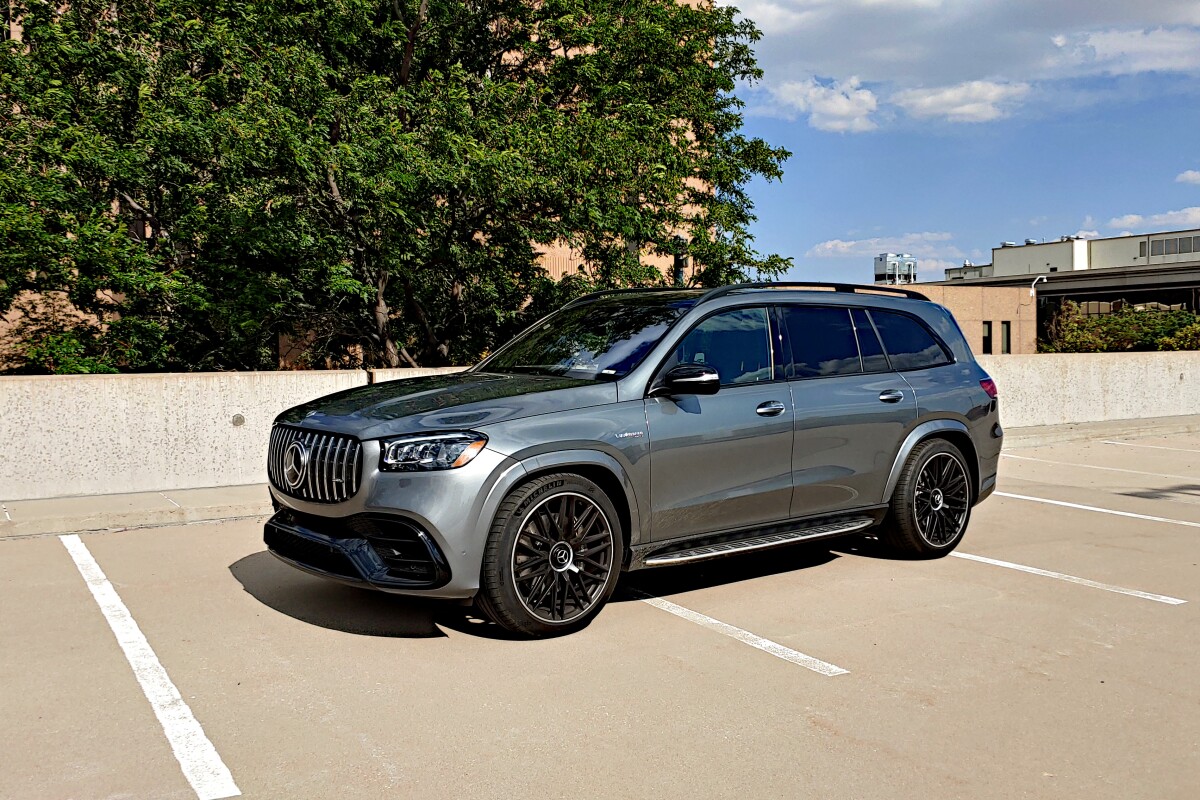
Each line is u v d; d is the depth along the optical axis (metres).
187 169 12.74
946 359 7.02
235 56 13.23
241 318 13.31
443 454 4.63
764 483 5.77
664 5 17.12
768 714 3.95
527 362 6.00
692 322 5.71
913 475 6.57
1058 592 5.95
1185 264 59.81
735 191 18.59
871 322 6.68
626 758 3.51
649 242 15.43
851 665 4.57
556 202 13.19
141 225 14.72
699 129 17.80
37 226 11.44
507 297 15.90
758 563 6.71
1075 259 82.06
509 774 3.36
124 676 4.31
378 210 12.62
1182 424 16.11
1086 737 3.76
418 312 15.92
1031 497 9.72
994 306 53.41
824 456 6.07
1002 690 4.26
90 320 13.09
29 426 8.41
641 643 4.86
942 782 3.36
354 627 5.06
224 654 4.62
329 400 5.45
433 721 3.83
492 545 4.71
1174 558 6.93
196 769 3.37
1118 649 4.85
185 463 9.06
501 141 13.11
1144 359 17.14
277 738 3.65
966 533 7.84
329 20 14.26
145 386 8.87
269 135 12.08
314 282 14.45
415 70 16.08
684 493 5.41
